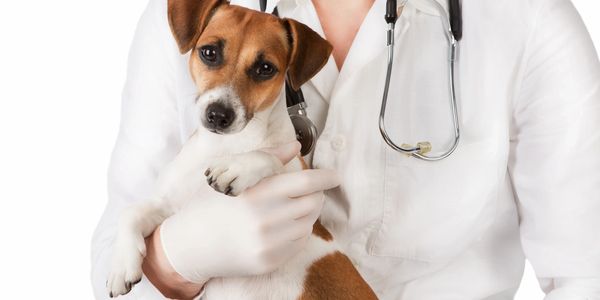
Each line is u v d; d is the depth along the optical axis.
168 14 1.89
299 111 2.04
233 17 1.84
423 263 2.02
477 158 1.95
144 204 1.94
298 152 1.92
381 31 1.99
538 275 1.98
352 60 1.99
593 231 1.87
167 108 2.22
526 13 1.96
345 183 1.98
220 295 1.92
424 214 1.97
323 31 2.09
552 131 1.90
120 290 1.79
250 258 1.81
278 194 1.82
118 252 1.83
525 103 1.96
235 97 1.78
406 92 2.03
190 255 1.84
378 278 2.05
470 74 1.99
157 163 2.22
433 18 2.06
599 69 1.93
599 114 1.88
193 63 1.87
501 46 1.96
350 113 1.99
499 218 2.04
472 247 2.05
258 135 1.88
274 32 1.84
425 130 2.01
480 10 2.01
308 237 1.89
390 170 1.98
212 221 1.83
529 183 1.95
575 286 1.88
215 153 1.91
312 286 1.86
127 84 2.33
